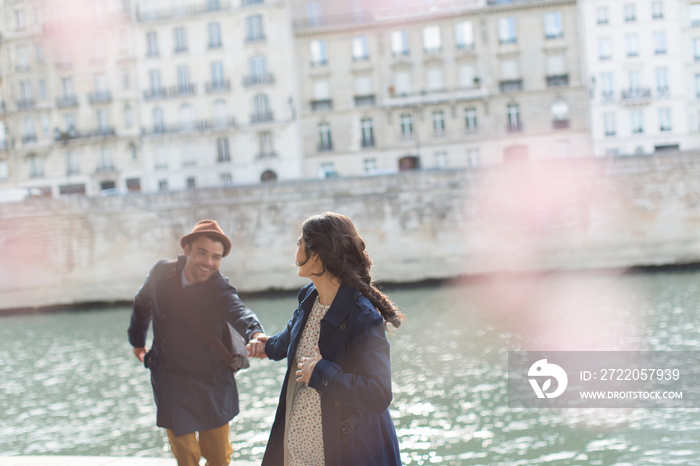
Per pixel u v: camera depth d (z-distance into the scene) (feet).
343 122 162.09
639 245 112.27
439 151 159.94
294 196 112.88
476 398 42.47
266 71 163.32
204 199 113.39
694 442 31.12
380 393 9.75
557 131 156.35
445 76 160.35
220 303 14.38
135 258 114.11
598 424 35.40
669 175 111.75
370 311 10.25
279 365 54.39
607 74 155.02
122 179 169.48
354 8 165.17
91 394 50.42
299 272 10.71
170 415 14.26
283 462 11.05
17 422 43.47
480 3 158.61
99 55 170.40
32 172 172.14
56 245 114.21
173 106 167.43
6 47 174.29
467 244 113.19
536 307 80.79
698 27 152.15
